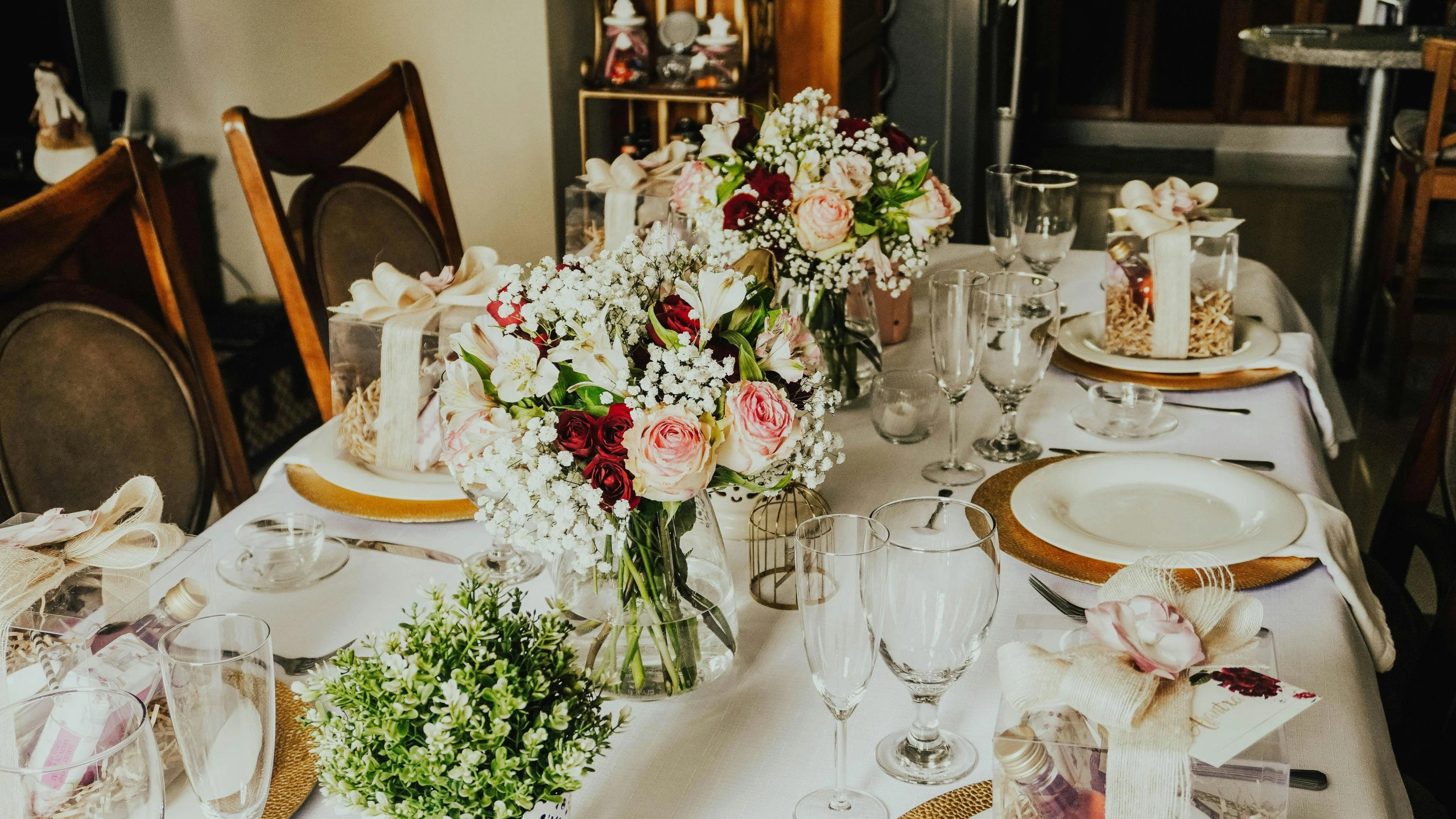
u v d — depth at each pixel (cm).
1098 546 107
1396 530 166
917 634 76
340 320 130
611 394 81
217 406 158
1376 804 78
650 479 77
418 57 303
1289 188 591
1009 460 133
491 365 85
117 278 299
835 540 79
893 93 447
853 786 81
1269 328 166
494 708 68
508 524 84
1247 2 651
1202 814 66
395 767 67
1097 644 71
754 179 135
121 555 83
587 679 75
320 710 71
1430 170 326
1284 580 104
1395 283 357
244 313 323
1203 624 72
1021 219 175
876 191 136
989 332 126
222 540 119
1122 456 124
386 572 112
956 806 77
